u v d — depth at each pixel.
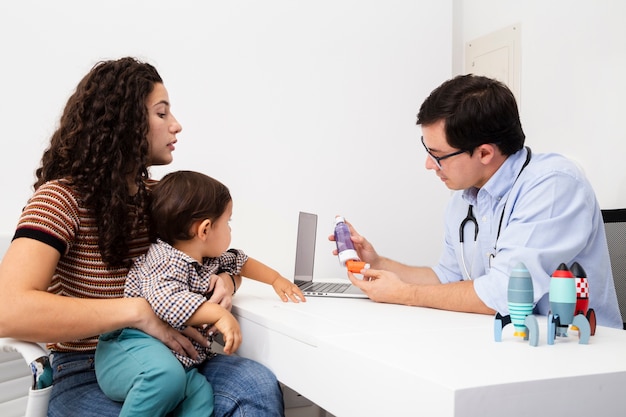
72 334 0.83
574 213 1.06
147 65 1.11
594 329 0.83
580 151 1.86
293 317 0.97
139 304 0.90
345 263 1.32
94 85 1.03
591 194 1.13
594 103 1.82
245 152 1.87
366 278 1.29
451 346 0.73
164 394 0.84
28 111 1.58
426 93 2.24
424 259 2.21
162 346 0.91
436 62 2.27
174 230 1.07
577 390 0.59
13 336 0.81
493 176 1.17
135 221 1.02
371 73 2.12
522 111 2.10
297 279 1.60
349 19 2.08
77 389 0.94
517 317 0.78
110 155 0.99
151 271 0.98
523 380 0.56
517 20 2.14
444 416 0.53
